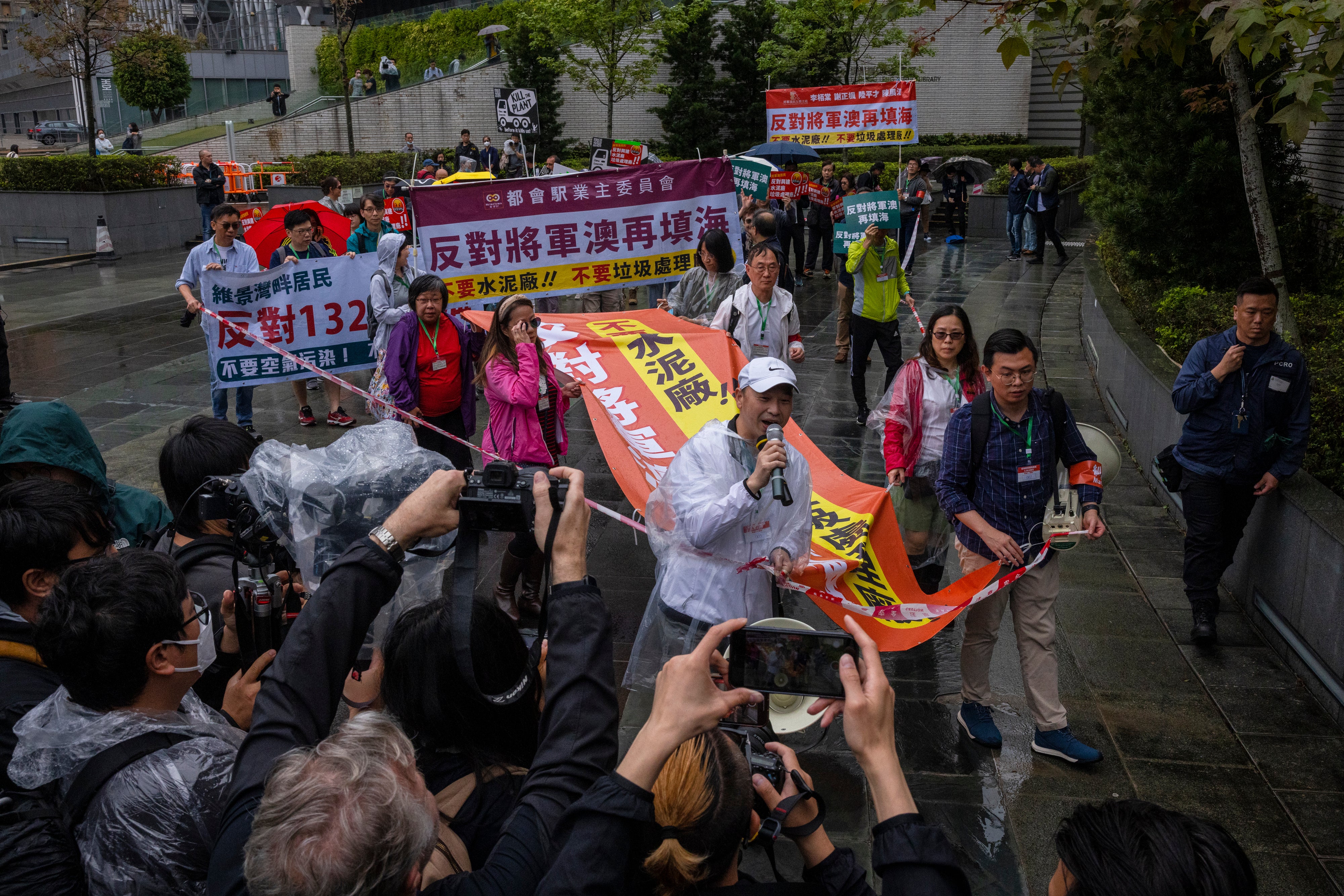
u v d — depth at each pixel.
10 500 2.48
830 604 3.92
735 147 29.41
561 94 29.73
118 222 21.03
